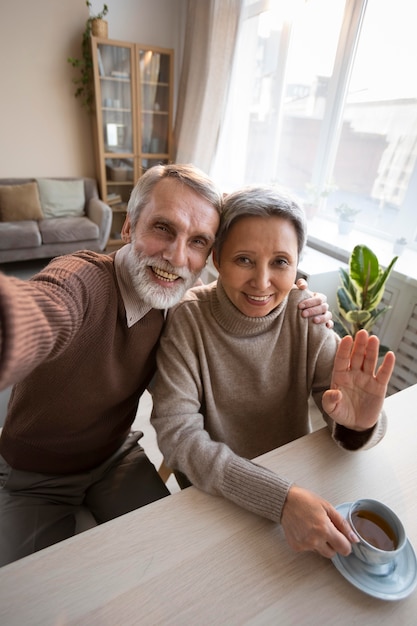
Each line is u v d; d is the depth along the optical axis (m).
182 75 3.30
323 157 2.43
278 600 0.45
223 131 2.90
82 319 0.61
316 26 2.32
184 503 0.56
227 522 0.53
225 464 0.58
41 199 3.41
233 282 0.69
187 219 0.64
